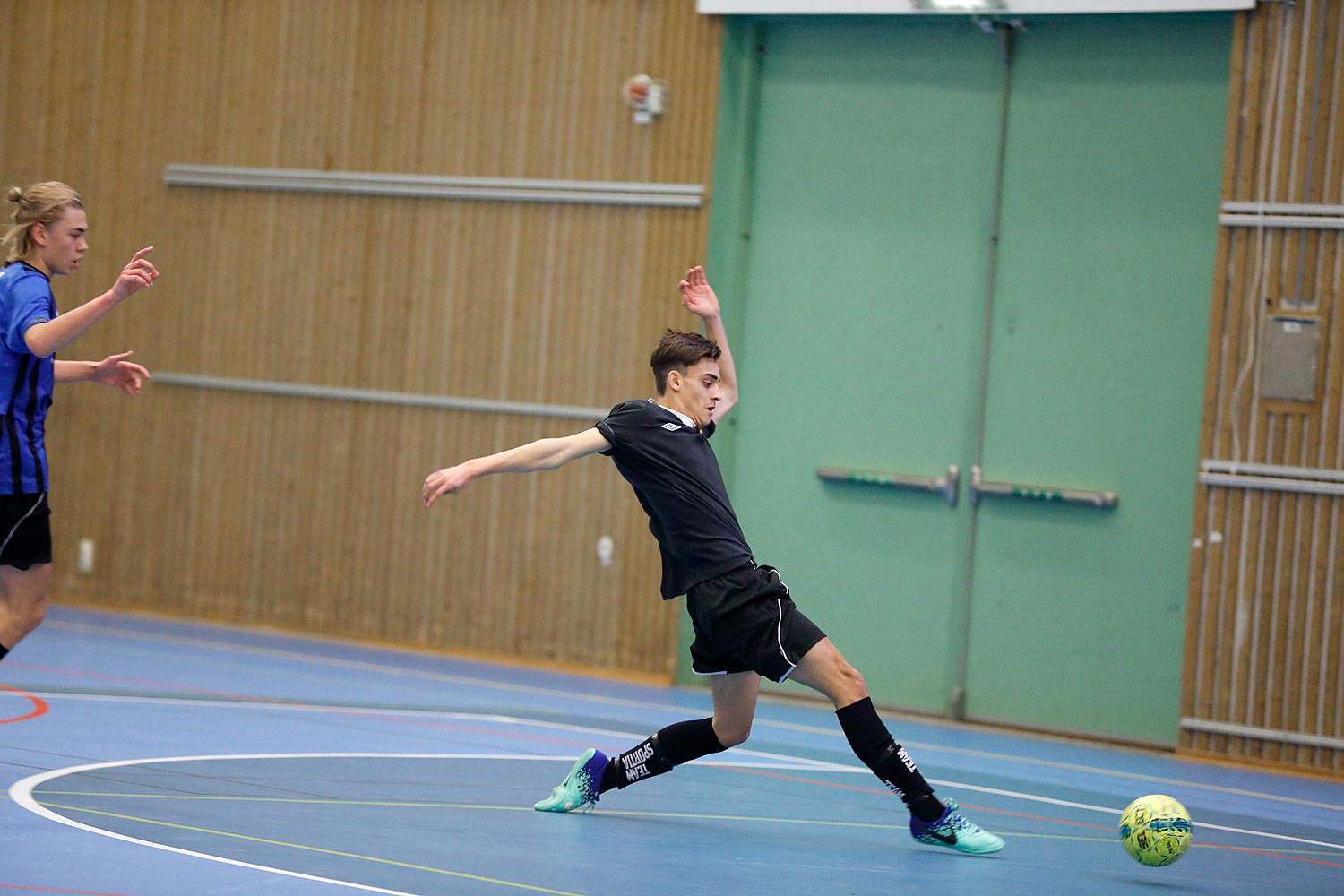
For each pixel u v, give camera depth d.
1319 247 12.86
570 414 15.85
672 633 15.26
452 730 10.32
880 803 8.47
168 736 8.85
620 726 11.31
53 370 6.87
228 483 17.39
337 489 16.86
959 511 14.56
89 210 18.09
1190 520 13.67
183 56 17.72
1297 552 12.83
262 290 17.30
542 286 16.02
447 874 5.48
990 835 6.90
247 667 13.38
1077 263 14.20
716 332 7.88
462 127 16.38
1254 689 12.94
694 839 6.76
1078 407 14.15
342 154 16.94
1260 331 13.03
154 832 5.90
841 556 15.02
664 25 15.48
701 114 15.33
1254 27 13.09
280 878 5.20
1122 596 13.88
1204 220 13.77
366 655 15.38
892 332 14.91
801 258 15.27
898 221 14.91
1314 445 12.81
